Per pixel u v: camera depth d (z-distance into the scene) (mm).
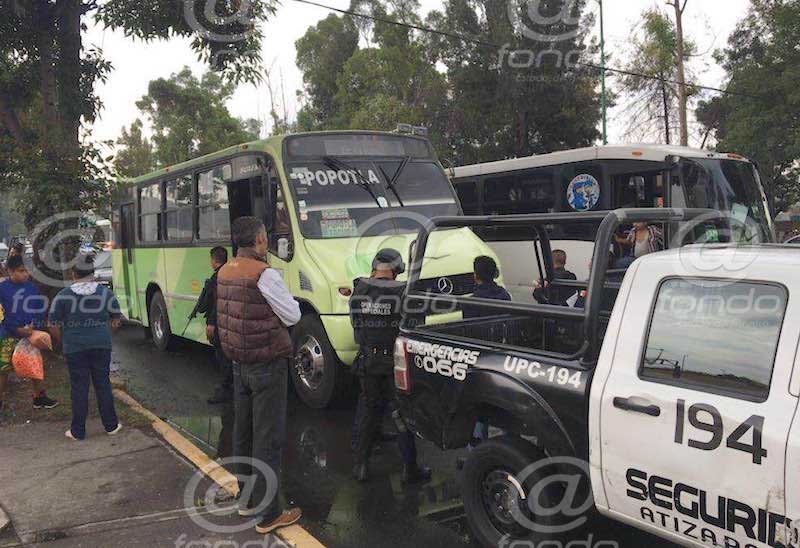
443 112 34969
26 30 9391
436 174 8078
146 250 10922
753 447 2568
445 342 4016
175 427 6477
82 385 5730
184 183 9453
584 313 3293
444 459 5438
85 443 5656
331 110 49625
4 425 6141
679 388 2865
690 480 2770
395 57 37938
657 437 2881
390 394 4941
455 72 31719
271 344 4070
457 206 7895
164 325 10461
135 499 4531
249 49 10203
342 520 4355
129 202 11453
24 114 9938
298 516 4246
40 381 6523
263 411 4109
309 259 6777
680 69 26734
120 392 7461
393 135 7988
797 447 2439
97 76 9922
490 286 5527
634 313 3129
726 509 2660
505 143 32156
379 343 4746
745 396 2668
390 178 7660
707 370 2809
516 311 3666
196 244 9109
